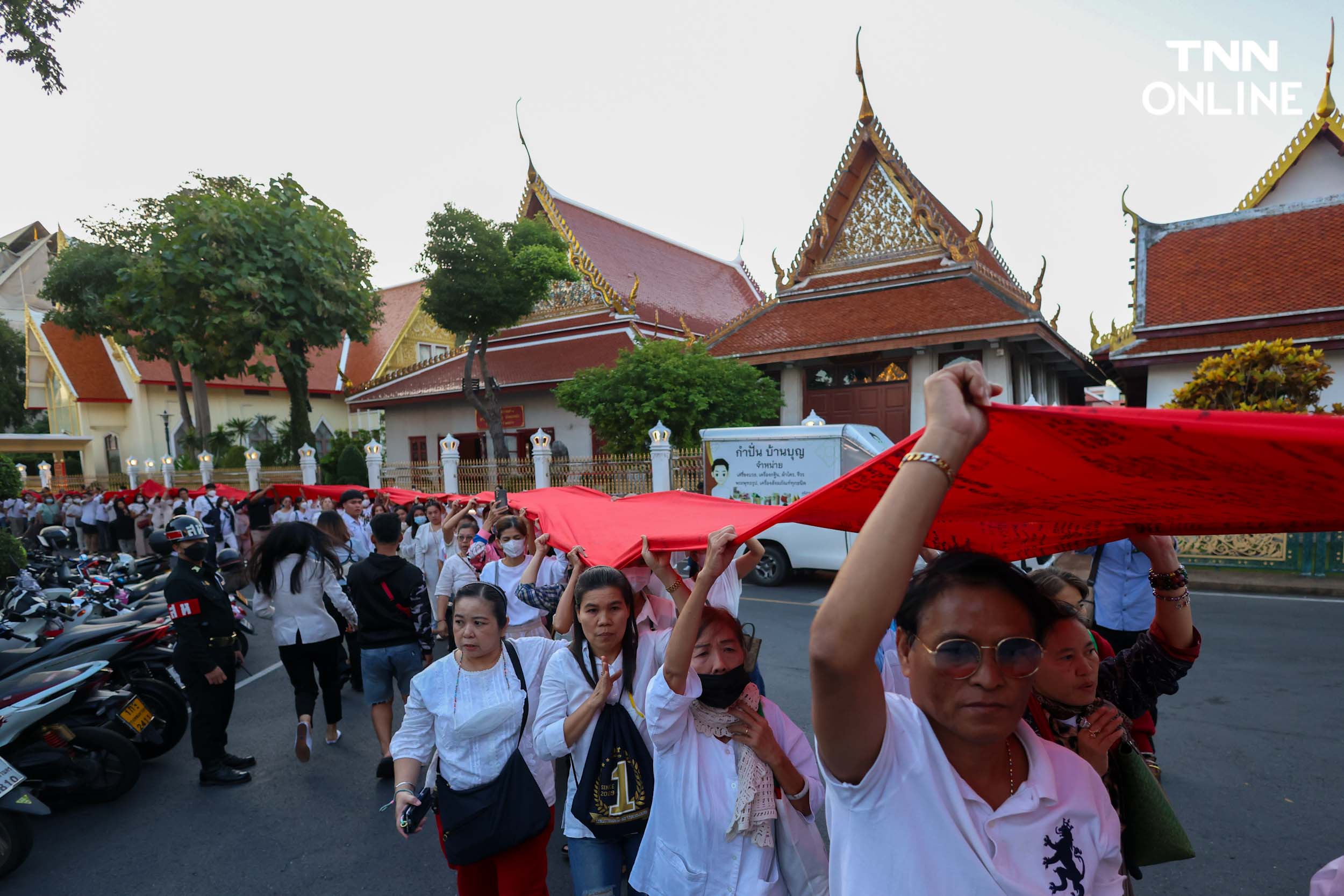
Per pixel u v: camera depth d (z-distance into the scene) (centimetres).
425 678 300
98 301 3316
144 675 579
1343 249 1567
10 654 505
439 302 2080
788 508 187
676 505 469
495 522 548
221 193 2591
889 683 320
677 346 1945
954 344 1900
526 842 288
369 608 505
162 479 3027
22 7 930
